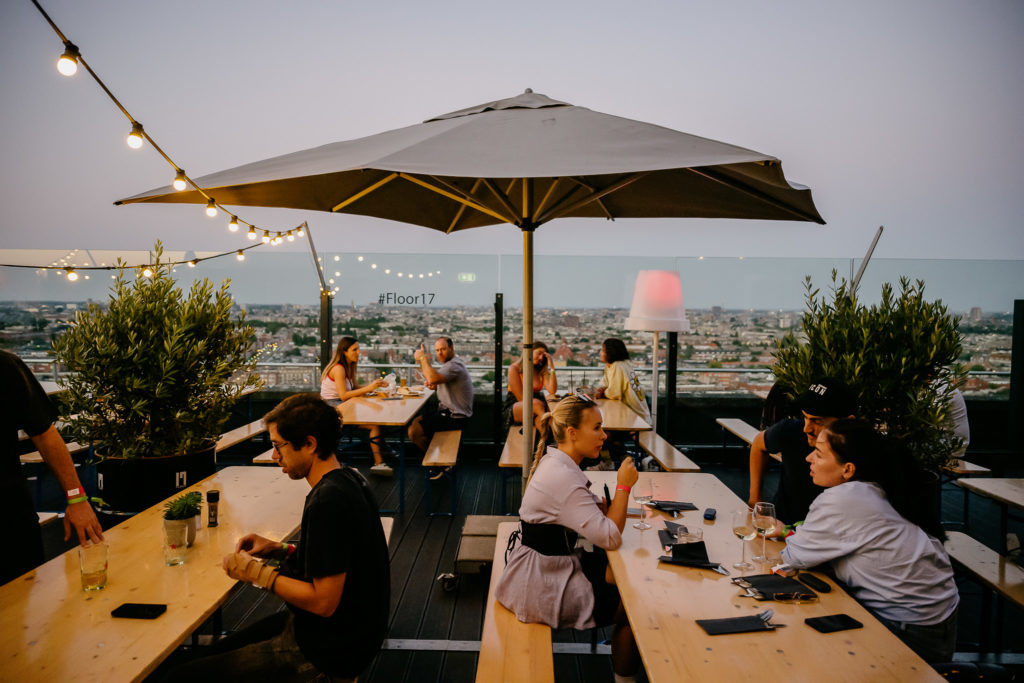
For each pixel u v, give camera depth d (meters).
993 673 2.02
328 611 1.73
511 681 2.05
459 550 3.88
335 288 7.09
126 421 3.60
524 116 2.53
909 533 2.12
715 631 1.77
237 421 7.10
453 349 6.77
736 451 6.97
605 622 2.44
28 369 2.34
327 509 1.75
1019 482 3.41
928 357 3.24
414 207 3.86
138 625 1.79
